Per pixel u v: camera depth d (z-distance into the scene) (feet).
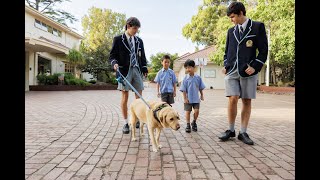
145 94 54.85
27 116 23.09
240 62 13.65
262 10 53.26
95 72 91.45
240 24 14.10
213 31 98.53
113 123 19.74
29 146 13.06
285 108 31.07
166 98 18.72
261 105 34.53
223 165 10.40
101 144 13.55
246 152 12.21
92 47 100.68
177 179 8.98
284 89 60.49
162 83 18.75
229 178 9.09
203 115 24.90
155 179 8.98
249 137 14.99
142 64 17.61
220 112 27.04
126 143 13.79
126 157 11.41
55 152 12.07
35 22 65.21
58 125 18.84
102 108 29.32
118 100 39.91
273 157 11.43
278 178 9.09
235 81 14.02
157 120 12.08
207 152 12.22
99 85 77.82
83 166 10.25
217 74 91.76
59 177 9.15
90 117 22.70
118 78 15.47
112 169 9.93
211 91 73.05
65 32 83.15
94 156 11.51
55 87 66.90
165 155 11.75
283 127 18.66
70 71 85.97
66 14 106.11
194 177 9.16
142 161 10.88
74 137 15.07
